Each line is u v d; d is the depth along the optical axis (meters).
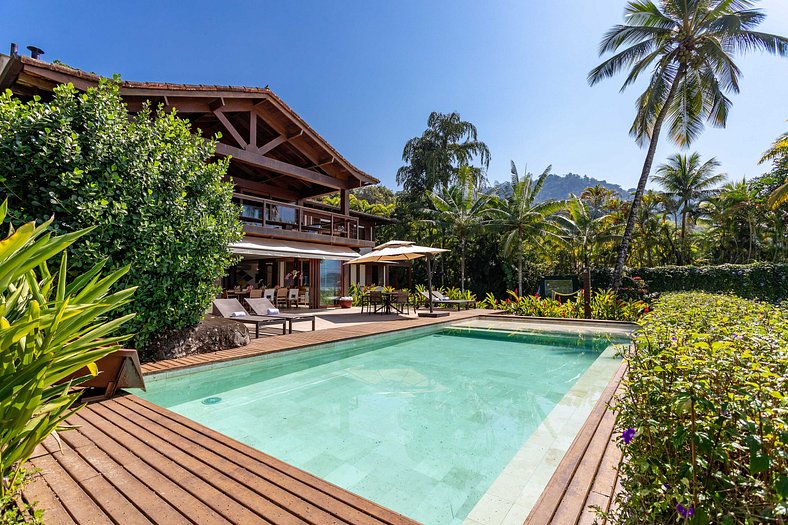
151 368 6.64
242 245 14.74
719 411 1.81
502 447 4.61
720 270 19.28
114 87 7.07
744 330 2.84
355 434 4.98
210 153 8.78
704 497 1.79
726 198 31.58
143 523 2.56
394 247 17.78
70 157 6.02
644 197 37.44
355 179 20.53
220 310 10.49
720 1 17.75
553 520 2.56
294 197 21.80
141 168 6.93
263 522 2.57
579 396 6.28
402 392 6.74
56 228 5.91
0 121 5.64
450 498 3.55
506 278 33.19
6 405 2.44
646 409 2.36
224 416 5.60
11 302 2.90
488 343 11.53
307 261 22.03
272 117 16.97
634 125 20.36
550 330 12.77
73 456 3.55
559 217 33.25
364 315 16.61
